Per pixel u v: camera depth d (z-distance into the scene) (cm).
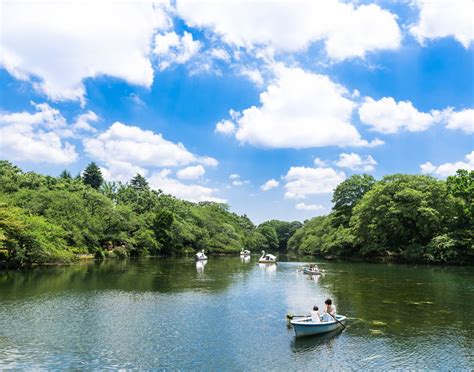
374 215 7700
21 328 2411
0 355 1928
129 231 9631
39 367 1773
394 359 1925
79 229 7150
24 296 3431
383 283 4475
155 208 12144
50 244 5653
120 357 1923
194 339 2233
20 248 5147
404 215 7088
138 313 2870
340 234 9288
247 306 3148
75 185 9794
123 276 5025
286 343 2162
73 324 2528
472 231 6781
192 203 16688
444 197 7038
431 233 7400
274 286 4278
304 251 14075
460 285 4275
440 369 1806
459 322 2603
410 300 3372
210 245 12938
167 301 3341
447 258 6825
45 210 6781
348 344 2145
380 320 2661
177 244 11169
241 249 13988
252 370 1780
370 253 8800
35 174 9525
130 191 12731
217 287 4191
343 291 3888
